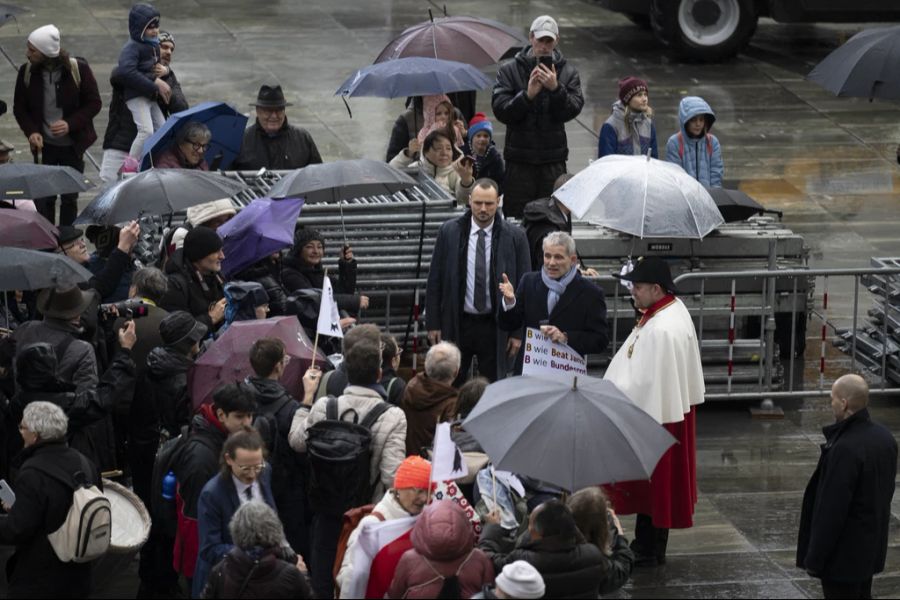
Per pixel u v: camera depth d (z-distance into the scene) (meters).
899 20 66.50
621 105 42.28
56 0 72.38
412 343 37.31
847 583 25.91
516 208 42.16
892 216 50.16
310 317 30.95
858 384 25.52
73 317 27.22
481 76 40.25
